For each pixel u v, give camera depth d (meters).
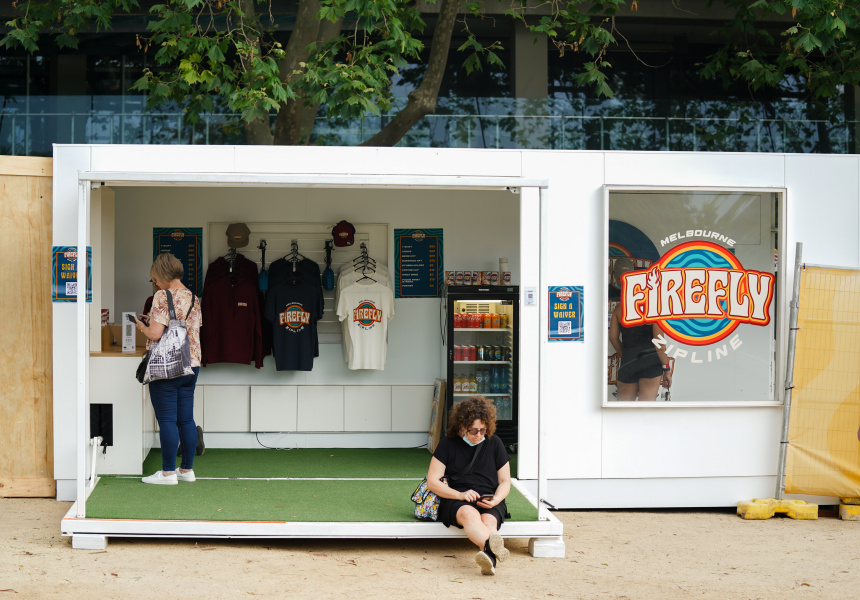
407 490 6.21
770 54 14.70
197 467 7.08
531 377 6.44
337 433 8.23
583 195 6.48
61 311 6.27
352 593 4.45
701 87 14.80
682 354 6.55
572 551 5.46
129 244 8.03
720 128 11.08
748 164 6.62
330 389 8.19
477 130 10.75
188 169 6.27
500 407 8.09
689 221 6.56
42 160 6.37
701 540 5.80
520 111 10.77
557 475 6.45
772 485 6.65
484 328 8.05
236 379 8.12
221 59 9.13
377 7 8.87
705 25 14.59
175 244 8.06
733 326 6.60
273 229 8.15
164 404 6.16
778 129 11.13
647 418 6.52
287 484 6.35
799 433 6.56
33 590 4.35
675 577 4.94
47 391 6.41
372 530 5.22
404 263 8.24
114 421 6.50
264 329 8.08
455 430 5.26
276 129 10.13
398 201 8.23
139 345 7.16
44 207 6.37
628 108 11.05
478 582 4.72
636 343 6.52
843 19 9.73
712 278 6.58
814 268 6.57
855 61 10.88
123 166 6.25
